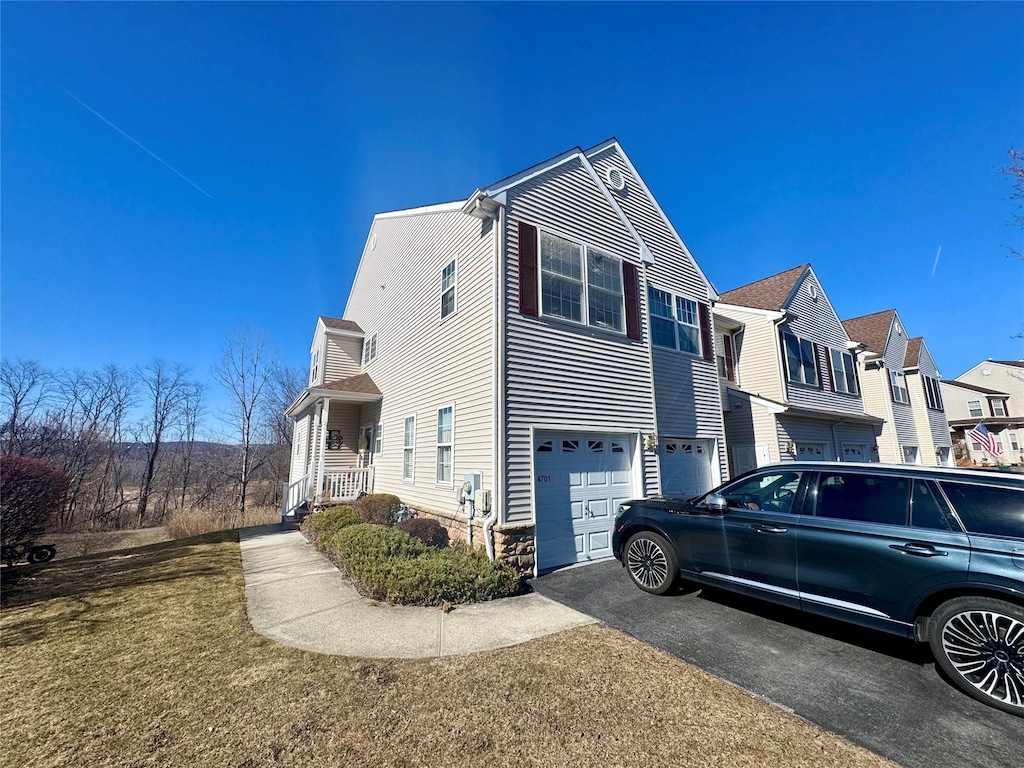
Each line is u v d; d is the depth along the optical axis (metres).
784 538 4.35
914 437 19.42
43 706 3.08
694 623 4.64
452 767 2.45
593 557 7.46
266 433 30.44
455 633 4.40
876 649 4.03
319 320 16.23
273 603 5.43
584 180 8.84
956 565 3.32
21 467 7.96
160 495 27.12
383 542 6.68
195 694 3.24
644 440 8.53
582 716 2.96
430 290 9.91
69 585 6.48
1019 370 37.41
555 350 7.54
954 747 2.68
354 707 3.05
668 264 10.82
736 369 15.09
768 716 3.00
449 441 8.25
